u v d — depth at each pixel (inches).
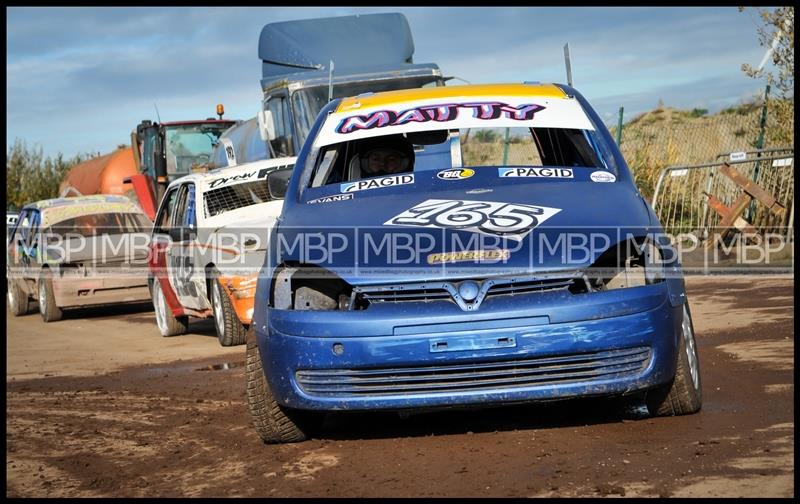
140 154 876.0
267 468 199.2
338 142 262.4
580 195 225.6
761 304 395.2
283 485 185.3
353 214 224.1
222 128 833.5
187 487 190.4
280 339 200.8
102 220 658.2
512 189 233.6
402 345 191.8
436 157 302.0
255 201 443.5
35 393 327.6
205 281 426.3
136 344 463.5
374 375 195.3
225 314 409.4
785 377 253.3
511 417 224.8
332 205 236.5
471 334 190.2
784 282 452.8
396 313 192.9
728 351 301.0
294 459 204.4
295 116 601.3
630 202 221.3
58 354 442.9
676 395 206.8
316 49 631.8
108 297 606.5
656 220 217.3
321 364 195.9
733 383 250.4
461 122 260.5
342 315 195.8
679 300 201.3
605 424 210.7
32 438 250.2
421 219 215.8
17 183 1517.0
